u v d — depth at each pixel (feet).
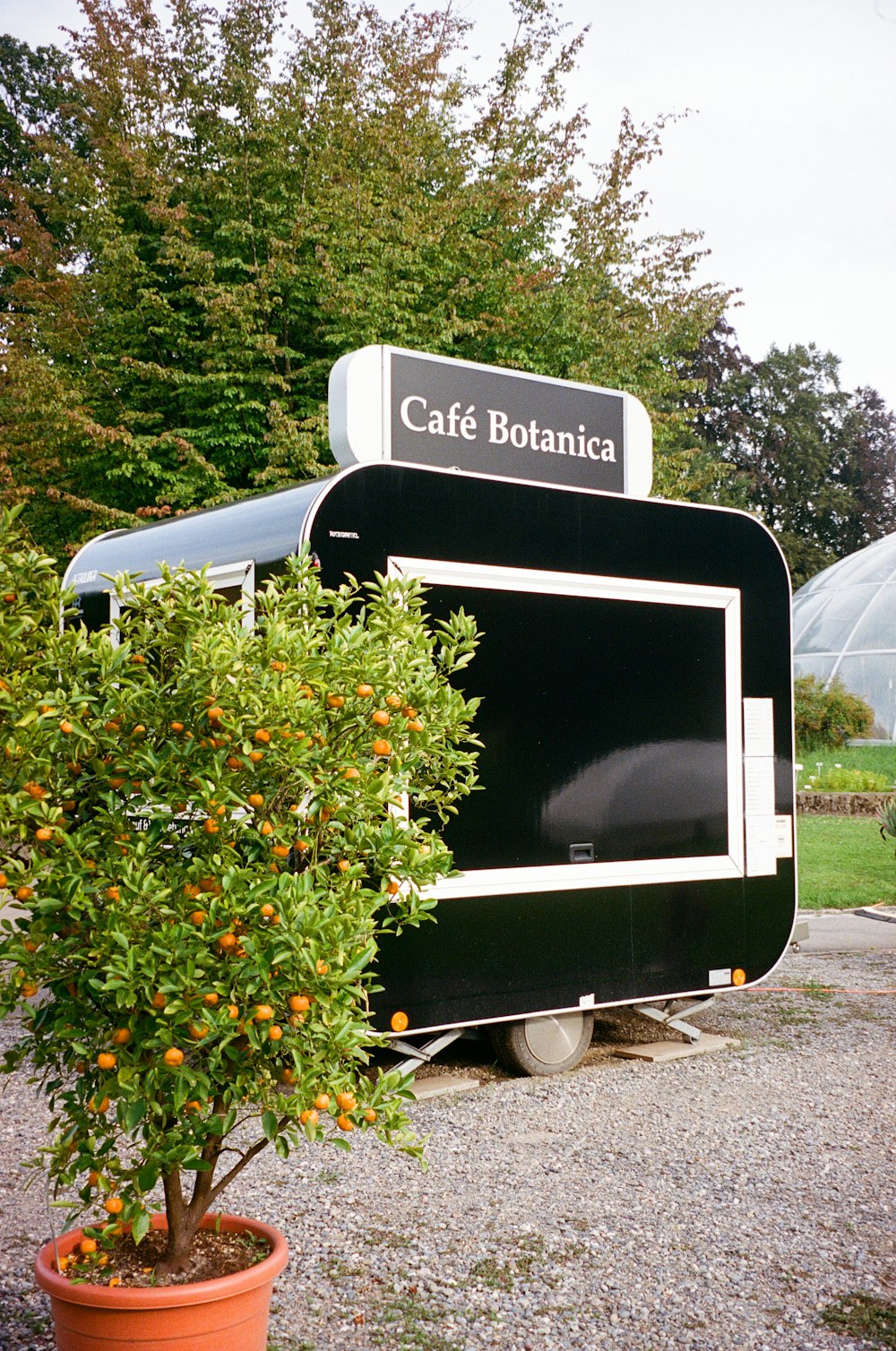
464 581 19.65
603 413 24.03
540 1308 12.26
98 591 23.15
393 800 10.90
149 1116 9.68
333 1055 9.87
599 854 21.08
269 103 52.70
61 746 9.89
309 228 48.55
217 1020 9.19
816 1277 13.01
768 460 165.99
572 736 20.80
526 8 55.88
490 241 53.21
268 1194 15.35
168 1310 9.37
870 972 30.78
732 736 23.21
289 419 46.78
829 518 167.94
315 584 11.52
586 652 21.15
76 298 52.39
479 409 22.20
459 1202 15.07
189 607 10.30
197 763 10.06
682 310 57.62
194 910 9.48
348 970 9.62
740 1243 13.85
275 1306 12.25
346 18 53.98
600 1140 17.51
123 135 53.67
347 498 18.39
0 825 9.36
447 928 19.13
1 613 9.75
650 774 21.89
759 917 23.35
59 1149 10.10
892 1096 19.86
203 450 49.73
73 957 9.52
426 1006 18.84
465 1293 12.59
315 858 10.63
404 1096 10.35
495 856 19.75
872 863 48.16
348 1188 15.58
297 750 9.85
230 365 49.29
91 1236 9.67
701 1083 20.63
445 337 48.70
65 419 46.44
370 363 20.83
